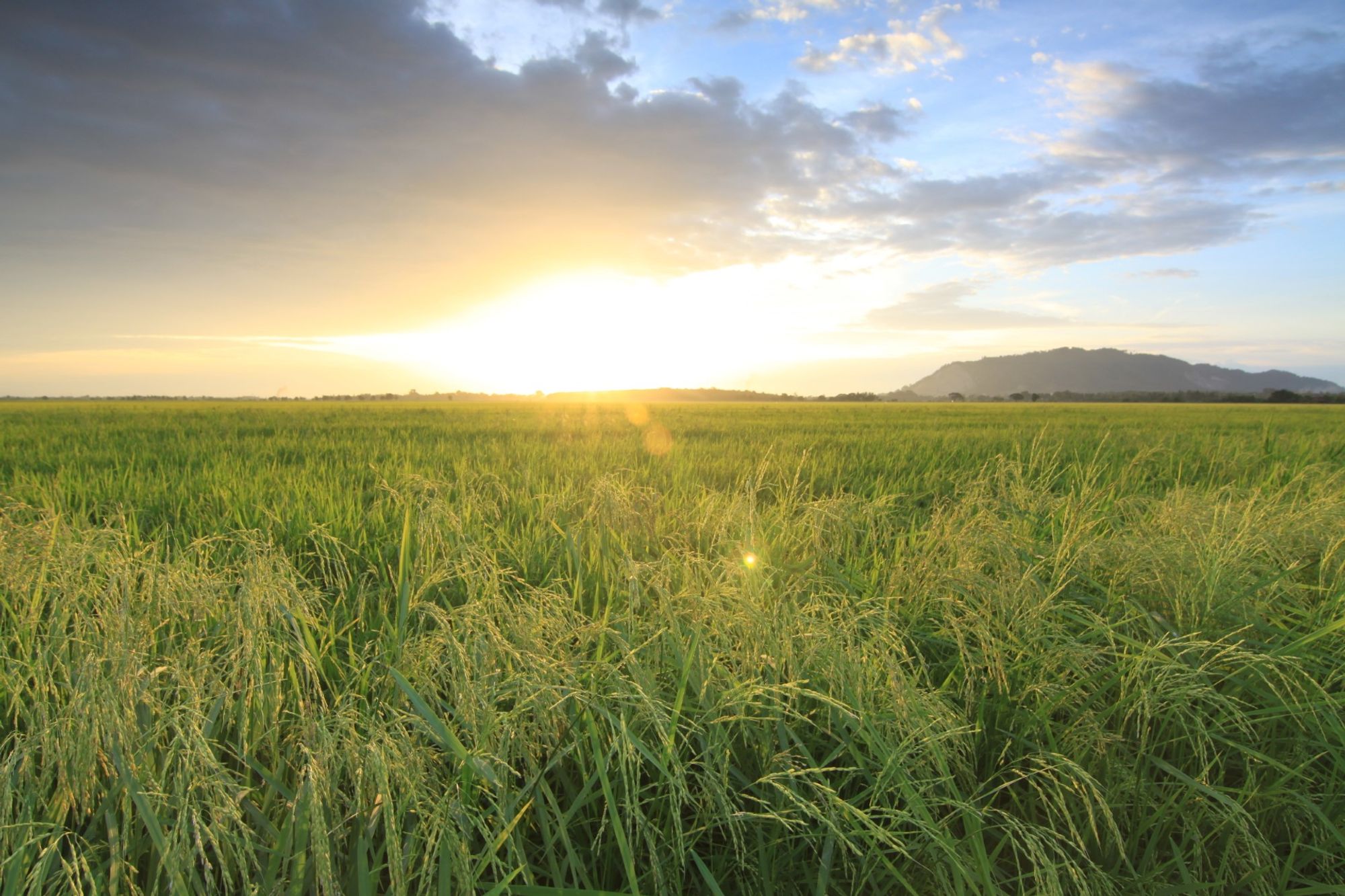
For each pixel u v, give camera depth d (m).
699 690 2.24
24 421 20.48
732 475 8.45
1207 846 2.24
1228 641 2.88
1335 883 2.10
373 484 7.15
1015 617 2.72
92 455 10.29
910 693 2.12
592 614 3.10
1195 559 3.27
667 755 1.86
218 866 1.73
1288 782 2.41
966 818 1.95
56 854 1.54
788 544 3.99
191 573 2.57
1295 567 3.38
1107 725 2.63
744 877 1.99
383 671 2.40
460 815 1.66
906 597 3.30
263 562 2.29
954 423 21.91
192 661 2.08
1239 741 2.54
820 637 2.32
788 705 2.19
